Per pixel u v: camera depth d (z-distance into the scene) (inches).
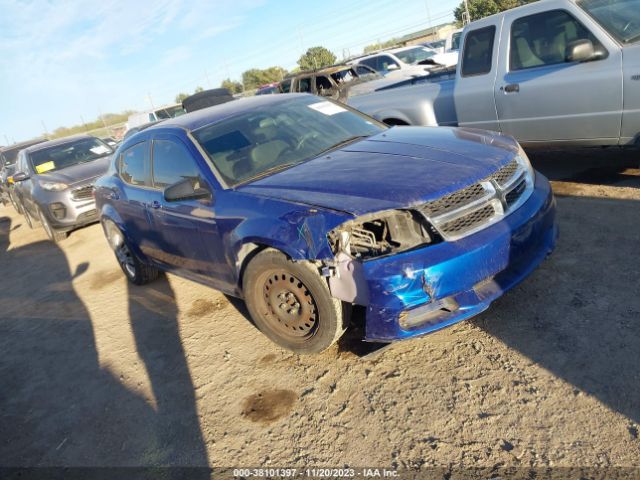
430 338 126.4
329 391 116.6
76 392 145.0
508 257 112.2
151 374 143.7
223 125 158.6
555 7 190.5
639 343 105.7
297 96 182.1
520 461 86.7
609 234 154.3
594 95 181.5
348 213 106.8
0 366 173.5
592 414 92.0
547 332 116.6
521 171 126.4
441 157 124.4
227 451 107.1
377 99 263.9
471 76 223.3
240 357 139.9
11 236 419.2
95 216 331.3
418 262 104.0
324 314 116.9
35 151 380.2
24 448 126.0
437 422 99.7
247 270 129.4
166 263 179.5
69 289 238.1
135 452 114.1
